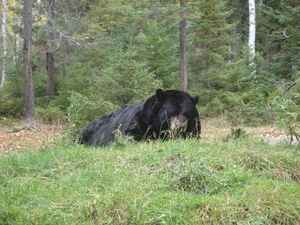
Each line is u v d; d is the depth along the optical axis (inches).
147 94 625.0
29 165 242.1
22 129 708.0
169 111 317.4
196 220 165.9
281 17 987.9
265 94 900.0
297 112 317.4
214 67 892.6
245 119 694.5
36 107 886.4
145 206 171.6
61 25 1013.2
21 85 976.9
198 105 852.6
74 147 291.0
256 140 301.0
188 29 891.4
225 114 749.3
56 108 826.2
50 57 989.2
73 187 202.8
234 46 1157.1
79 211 171.6
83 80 952.3
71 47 951.6
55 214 171.5
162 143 281.9
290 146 293.0
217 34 884.0
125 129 336.2
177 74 911.0
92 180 211.2
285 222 168.6
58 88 1042.7
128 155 245.4
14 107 899.4
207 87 908.0
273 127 611.8
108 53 958.4
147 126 329.1
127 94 644.1
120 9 921.5
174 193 186.2
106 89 645.9
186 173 197.9
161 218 164.6
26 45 772.0
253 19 1048.8
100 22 1135.6
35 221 168.1
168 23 914.1
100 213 168.2
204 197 182.5
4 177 224.7
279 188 185.6
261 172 216.1
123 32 1094.4
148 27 856.9
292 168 221.6
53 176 225.1
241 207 170.7
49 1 968.9
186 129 318.7
